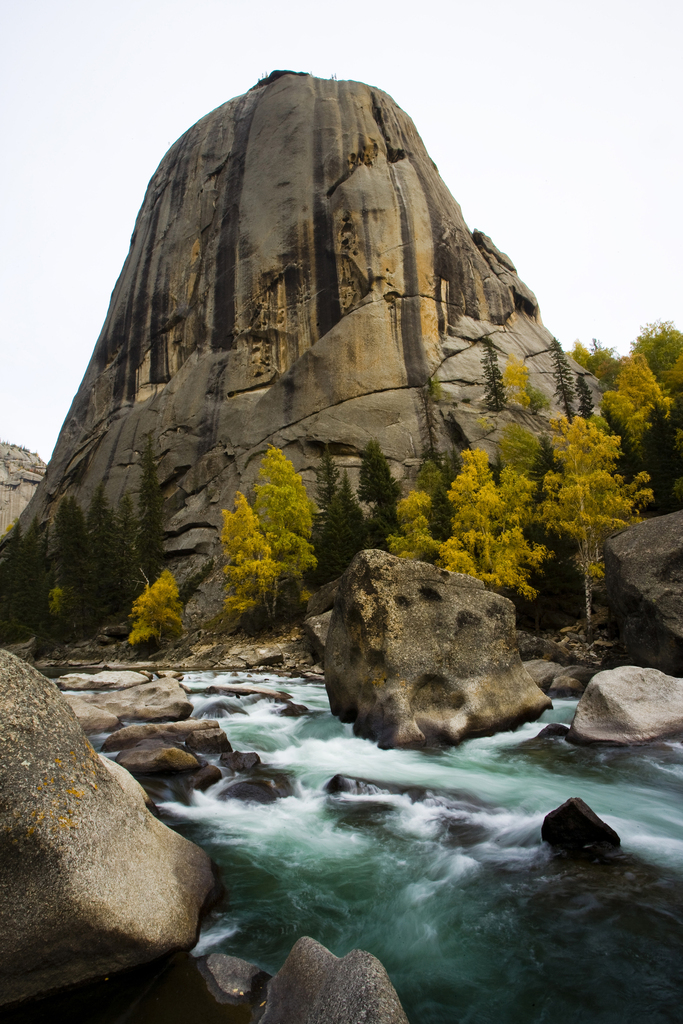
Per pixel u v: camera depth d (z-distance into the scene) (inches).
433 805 304.3
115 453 2957.7
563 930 184.2
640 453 1469.0
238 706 633.6
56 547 2775.6
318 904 206.4
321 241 2819.9
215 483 2436.0
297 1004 133.5
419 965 171.6
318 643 1134.4
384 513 1718.8
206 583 1978.3
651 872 220.5
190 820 288.0
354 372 2486.5
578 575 1167.0
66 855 158.4
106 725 458.6
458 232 3090.6
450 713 438.3
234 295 2930.6
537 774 349.1
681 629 577.9
